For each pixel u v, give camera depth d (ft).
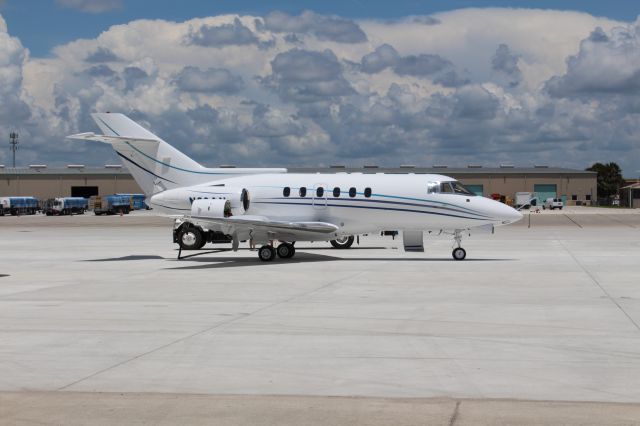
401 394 32.22
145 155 112.16
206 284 74.02
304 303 59.98
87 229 212.43
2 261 104.73
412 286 71.10
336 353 40.57
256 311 55.77
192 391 32.94
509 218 99.76
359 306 58.03
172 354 40.47
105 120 112.37
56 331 47.62
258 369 36.99
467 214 100.27
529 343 43.04
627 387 33.19
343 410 29.71
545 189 453.17
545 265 92.48
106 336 45.80
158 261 103.24
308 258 105.60
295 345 42.75
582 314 53.47
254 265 95.25
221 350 41.47
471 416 28.73
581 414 28.94
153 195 111.75
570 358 39.06
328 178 105.50
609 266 90.74
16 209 374.02
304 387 33.50
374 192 102.83
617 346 42.06
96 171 442.50
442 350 41.22
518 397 31.63
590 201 453.58
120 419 28.63
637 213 341.62
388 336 45.39
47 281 78.18
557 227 205.98
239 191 105.40
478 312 54.65
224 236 125.70
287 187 105.50
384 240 153.07
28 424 28.09
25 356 40.16
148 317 53.16
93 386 33.83
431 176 103.55
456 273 83.05
